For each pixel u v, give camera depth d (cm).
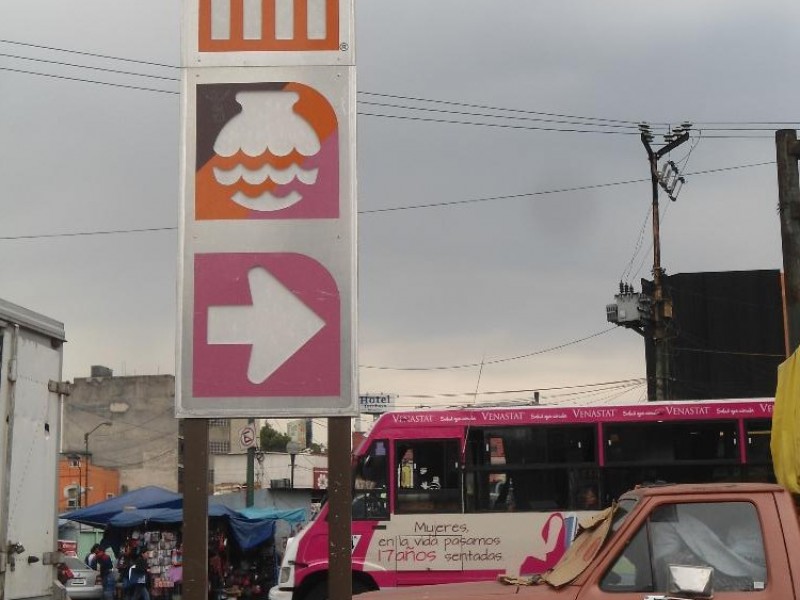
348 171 674
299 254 667
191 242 669
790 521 595
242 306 662
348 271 664
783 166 1397
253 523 2720
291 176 675
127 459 6162
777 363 3331
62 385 914
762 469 1480
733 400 1513
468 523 1484
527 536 1476
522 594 611
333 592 638
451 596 630
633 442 1505
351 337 658
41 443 875
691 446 1498
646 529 605
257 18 690
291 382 654
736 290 3403
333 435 655
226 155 677
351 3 690
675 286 3428
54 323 908
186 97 683
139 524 2484
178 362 656
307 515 3216
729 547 598
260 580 2805
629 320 2961
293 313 662
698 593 550
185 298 663
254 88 683
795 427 718
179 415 650
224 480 6712
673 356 3359
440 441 1514
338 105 681
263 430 8744
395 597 652
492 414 1522
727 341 3375
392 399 4188
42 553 866
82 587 2605
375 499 1503
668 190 3028
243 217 671
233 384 654
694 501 607
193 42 689
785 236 1382
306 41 688
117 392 6231
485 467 1503
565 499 1488
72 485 5597
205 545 637
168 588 2473
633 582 597
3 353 819
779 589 580
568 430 1512
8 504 812
